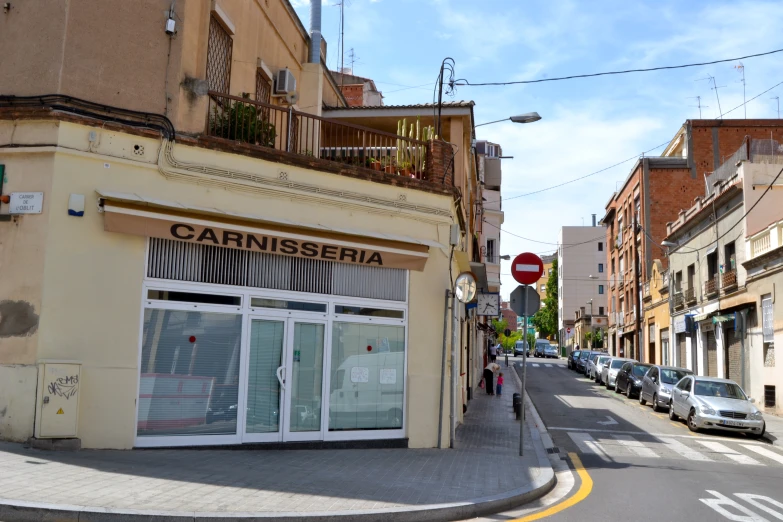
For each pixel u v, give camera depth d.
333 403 11.45
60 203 9.14
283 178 10.91
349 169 11.55
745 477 11.48
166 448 9.72
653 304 42.06
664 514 8.27
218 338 10.36
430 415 12.35
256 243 10.50
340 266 11.66
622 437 16.62
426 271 12.60
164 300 9.88
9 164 9.21
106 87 9.59
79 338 9.12
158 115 9.83
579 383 37.50
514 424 17.31
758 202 26.06
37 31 9.44
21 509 6.08
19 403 8.76
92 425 9.11
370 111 17.77
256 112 11.12
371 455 10.88
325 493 7.77
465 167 19.64
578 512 8.24
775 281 23.45
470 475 9.78
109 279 9.40
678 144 47.59
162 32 10.02
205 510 6.50
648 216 43.72
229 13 12.08
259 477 8.30
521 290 12.12
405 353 12.28
